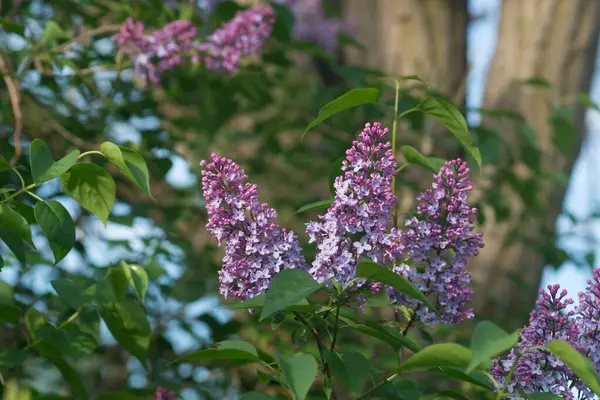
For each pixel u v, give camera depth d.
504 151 6.12
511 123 7.09
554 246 6.12
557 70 7.26
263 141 6.26
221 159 2.24
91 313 2.69
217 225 2.22
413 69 7.75
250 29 4.39
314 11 7.68
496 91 7.37
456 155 6.35
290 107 6.94
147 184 2.43
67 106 4.75
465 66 7.89
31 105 4.67
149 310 4.52
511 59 7.38
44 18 4.95
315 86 6.88
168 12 4.84
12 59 4.54
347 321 2.38
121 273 2.69
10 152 4.26
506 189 6.86
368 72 5.16
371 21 8.04
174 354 4.51
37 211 2.42
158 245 4.58
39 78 4.50
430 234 2.24
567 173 7.12
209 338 4.59
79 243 4.33
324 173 6.05
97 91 4.53
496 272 6.87
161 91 5.34
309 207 2.41
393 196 2.20
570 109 6.11
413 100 4.96
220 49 4.39
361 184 2.19
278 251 2.19
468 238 2.25
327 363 2.27
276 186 6.65
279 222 6.38
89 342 2.55
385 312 4.77
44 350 2.58
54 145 4.90
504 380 2.21
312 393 3.72
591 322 2.19
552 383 2.17
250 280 2.19
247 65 5.12
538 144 7.01
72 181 2.49
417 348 2.18
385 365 4.30
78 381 2.60
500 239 6.88
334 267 2.17
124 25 4.25
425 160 2.54
